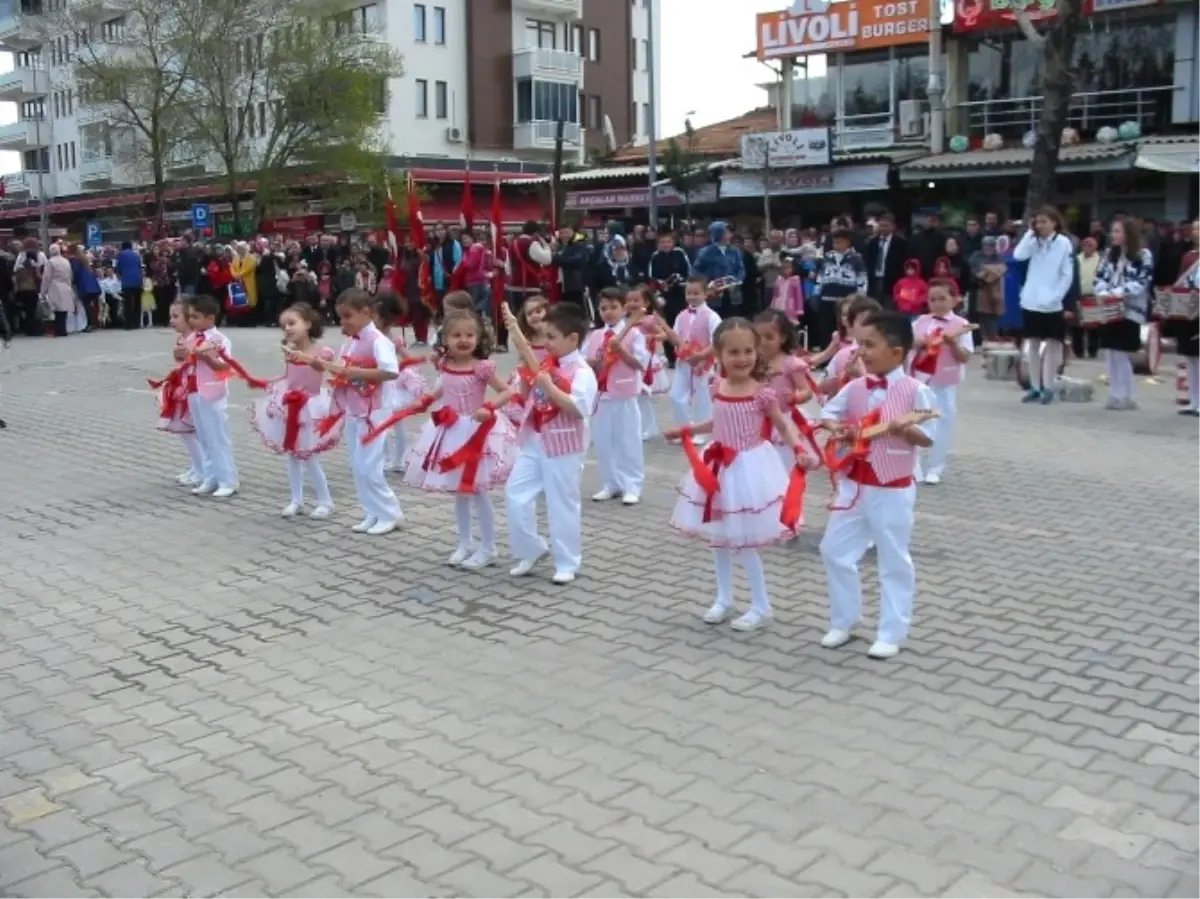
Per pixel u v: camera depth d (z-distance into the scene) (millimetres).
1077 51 26078
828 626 6277
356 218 39188
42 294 23141
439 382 7547
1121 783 4438
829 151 27484
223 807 4391
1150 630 6109
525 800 4379
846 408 6039
